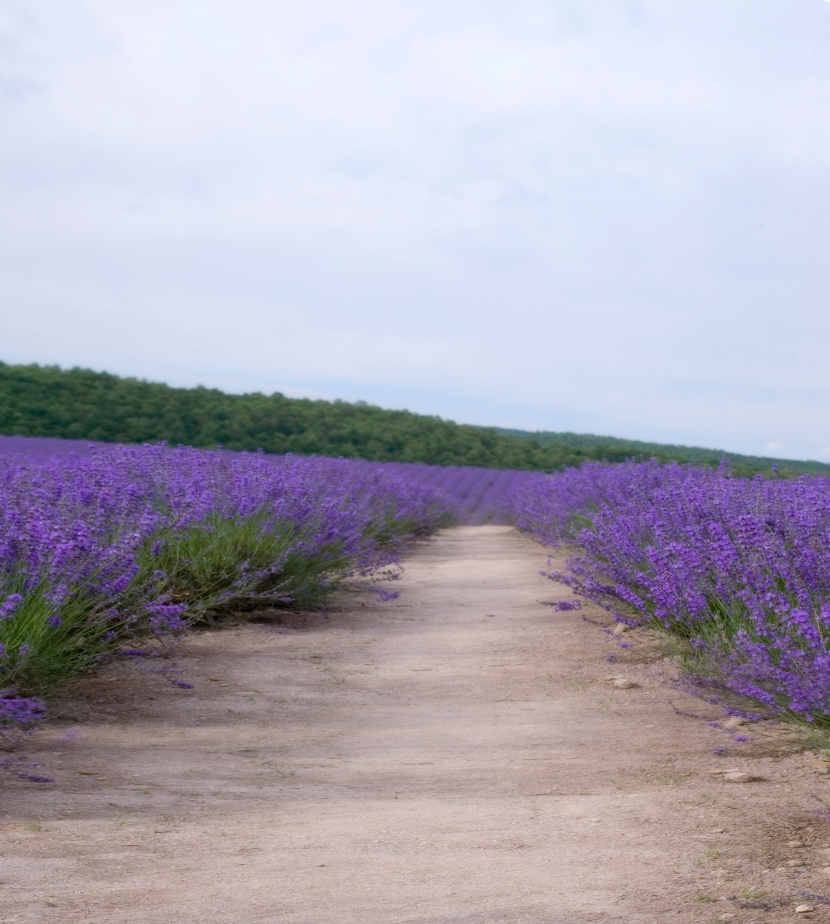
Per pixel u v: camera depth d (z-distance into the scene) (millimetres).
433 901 2566
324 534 8656
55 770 3930
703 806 3426
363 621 7988
